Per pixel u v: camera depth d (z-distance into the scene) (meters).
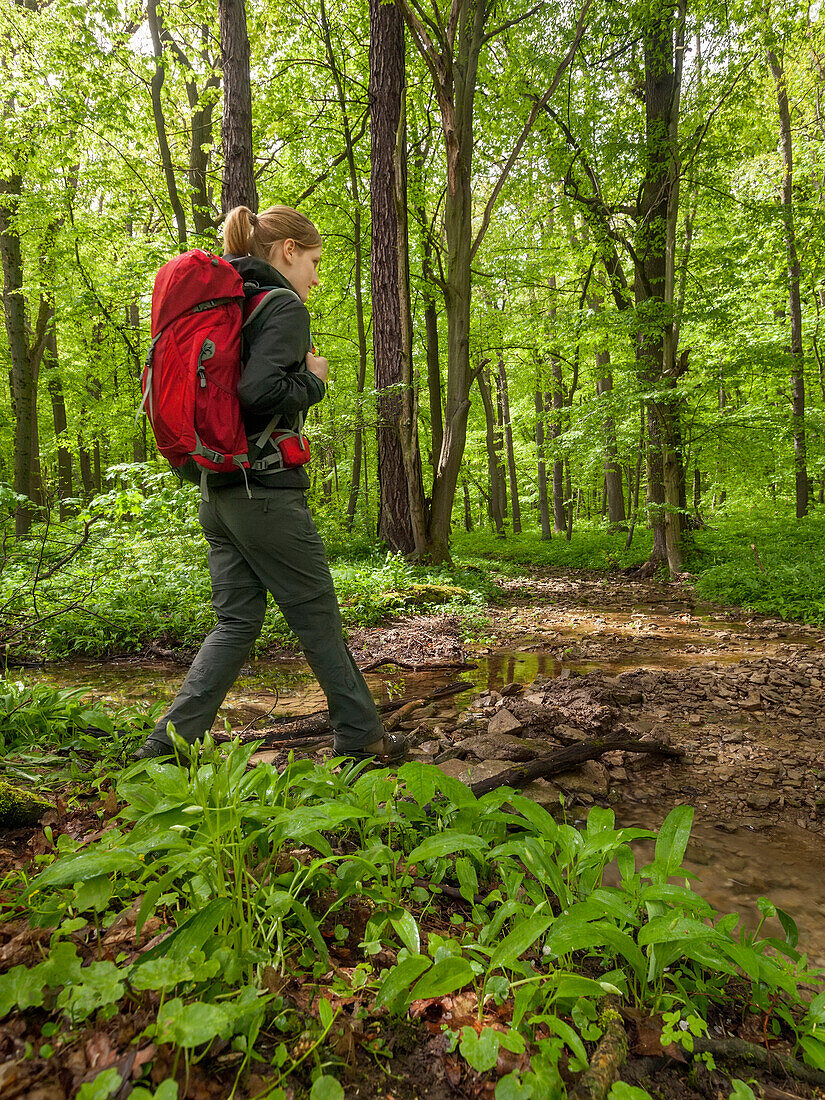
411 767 1.75
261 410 2.09
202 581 6.93
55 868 1.24
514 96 13.31
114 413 17.06
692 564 12.29
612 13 11.59
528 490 32.12
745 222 12.41
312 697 4.25
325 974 1.34
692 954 1.38
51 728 2.77
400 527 11.20
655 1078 1.22
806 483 15.46
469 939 1.47
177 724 2.18
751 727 3.87
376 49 10.44
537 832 1.89
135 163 14.08
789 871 2.28
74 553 4.88
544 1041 1.13
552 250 15.38
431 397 15.21
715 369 12.10
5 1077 1.00
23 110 12.30
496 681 5.00
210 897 1.36
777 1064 1.30
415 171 14.02
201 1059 1.08
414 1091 1.13
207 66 13.27
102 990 1.06
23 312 13.86
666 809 2.77
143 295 12.26
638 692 4.41
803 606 8.02
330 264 16.09
